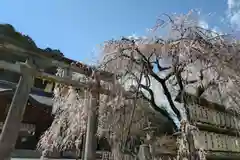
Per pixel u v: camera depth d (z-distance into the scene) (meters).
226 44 5.55
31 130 14.22
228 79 5.56
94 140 5.18
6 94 13.78
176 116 6.29
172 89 6.89
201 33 5.80
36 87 17.38
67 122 7.46
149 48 6.03
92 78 5.79
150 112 7.62
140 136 6.66
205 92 6.70
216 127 7.14
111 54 6.20
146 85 6.48
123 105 6.27
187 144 5.44
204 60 5.50
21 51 4.25
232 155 7.23
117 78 6.28
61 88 7.41
